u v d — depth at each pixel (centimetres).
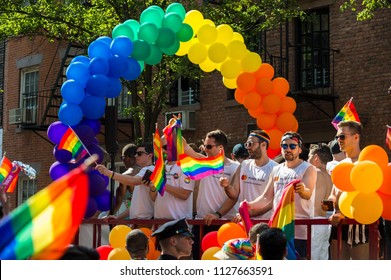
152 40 1020
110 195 1050
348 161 789
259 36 1923
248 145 870
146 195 969
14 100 2614
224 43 1060
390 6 1515
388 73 1734
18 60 2605
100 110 1013
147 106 1838
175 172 920
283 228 744
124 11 1769
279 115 1096
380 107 1744
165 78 1828
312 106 1869
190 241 670
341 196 734
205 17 1736
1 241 358
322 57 1880
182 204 920
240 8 1761
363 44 1784
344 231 811
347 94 1806
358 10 1797
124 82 1852
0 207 798
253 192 866
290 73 1922
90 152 1030
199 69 1734
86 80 1011
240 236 798
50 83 2466
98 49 1022
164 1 1755
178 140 918
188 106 2117
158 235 666
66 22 1834
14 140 2605
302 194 756
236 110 2019
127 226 903
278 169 827
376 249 745
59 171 1021
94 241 952
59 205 360
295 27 1938
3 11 1859
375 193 712
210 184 910
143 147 973
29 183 2533
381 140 1736
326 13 1889
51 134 1032
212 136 896
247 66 1059
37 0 1966
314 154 909
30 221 359
